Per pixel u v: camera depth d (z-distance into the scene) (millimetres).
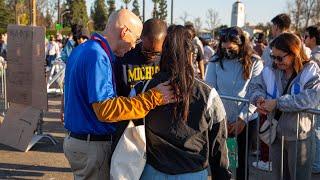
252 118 4484
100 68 2854
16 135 6758
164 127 2680
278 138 4047
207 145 2773
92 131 3068
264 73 4051
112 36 3100
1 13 45438
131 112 2688
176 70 2623
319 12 30312
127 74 3439
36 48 6355
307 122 3906
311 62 3814
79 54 2998
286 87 3898
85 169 3180
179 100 2627
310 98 3670
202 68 7227
